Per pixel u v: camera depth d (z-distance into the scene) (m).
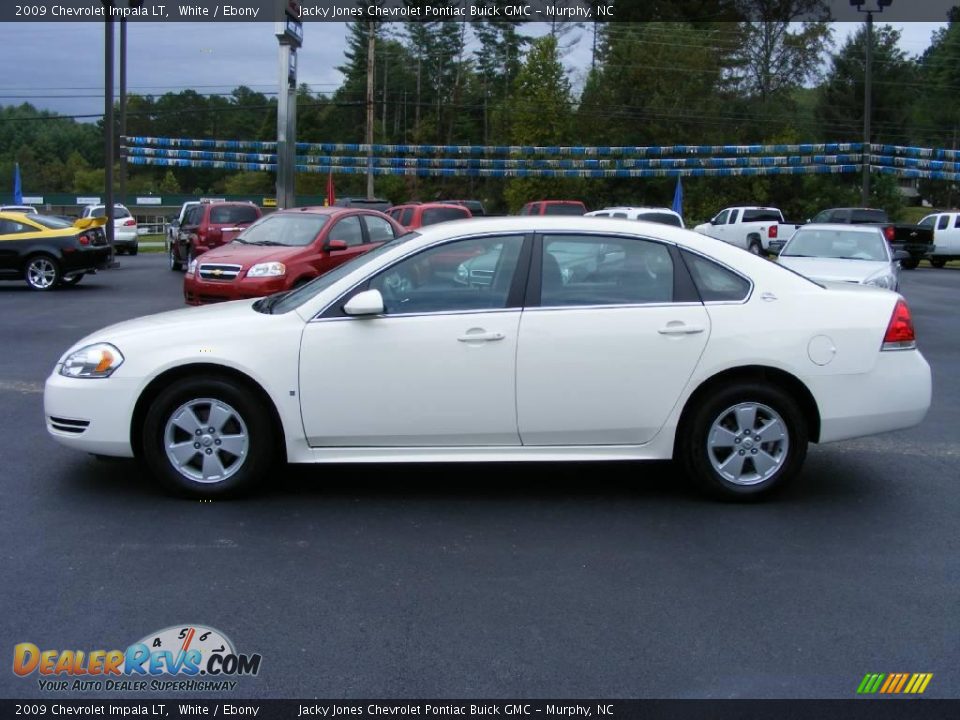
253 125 86.69
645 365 5.36
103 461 6.31
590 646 3.79
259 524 5.14
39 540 4.87
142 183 100.75
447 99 67.00
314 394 5.32
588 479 6.07
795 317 5.45
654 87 55.44
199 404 5.40
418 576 4.46
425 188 64.19
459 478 6.05
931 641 3.86
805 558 4.74
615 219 5.68
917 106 62.84
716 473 5.51
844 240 13.55
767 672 3.60
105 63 24.94
